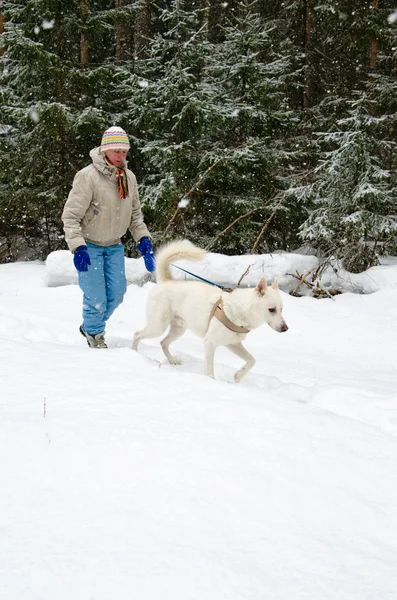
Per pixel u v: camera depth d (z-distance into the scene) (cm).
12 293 777
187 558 149
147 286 796
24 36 1009
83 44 1095
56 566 142
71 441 213
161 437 221
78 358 340
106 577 139
